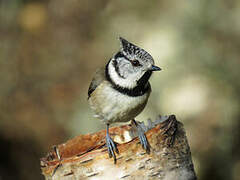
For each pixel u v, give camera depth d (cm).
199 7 1374
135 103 700
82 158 547
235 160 1178
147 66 689
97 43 1560
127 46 702
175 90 1229
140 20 1474
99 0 1653
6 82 1438
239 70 1258
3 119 1327
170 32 1334
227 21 1343
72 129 1348
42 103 1413
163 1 1471
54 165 559
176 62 1269
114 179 544
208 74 1258
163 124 559
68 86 1467
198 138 1190
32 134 1324
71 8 1644
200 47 1299
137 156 548
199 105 1210
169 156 558
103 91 709
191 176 579
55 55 1548
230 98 1223
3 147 1249
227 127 1199
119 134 722
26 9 1636
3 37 1560
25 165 1247
